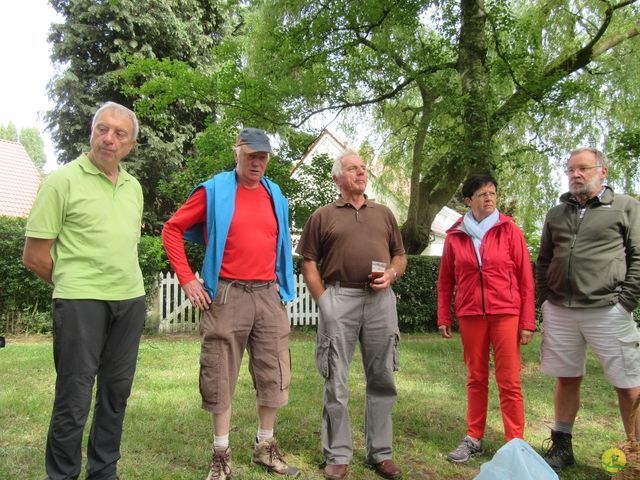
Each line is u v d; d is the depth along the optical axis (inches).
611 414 171.5
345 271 121.5
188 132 722.2
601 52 362.9
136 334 104.3
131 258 103.0
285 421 155.0
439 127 355.3
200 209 116.5
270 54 385.1
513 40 342.6
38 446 129.1
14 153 772.0
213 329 112.8
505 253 128.2
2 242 316.2
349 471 122.5
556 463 128.2
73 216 96.0
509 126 425.7
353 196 125.0
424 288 375.2
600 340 121.3
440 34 347.3
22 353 248.4
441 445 141.3
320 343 122.3
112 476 103.4
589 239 122.4
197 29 750.5
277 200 122.2
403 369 233.6
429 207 430.9
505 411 128.0
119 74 384.5
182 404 167.6
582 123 407.2
